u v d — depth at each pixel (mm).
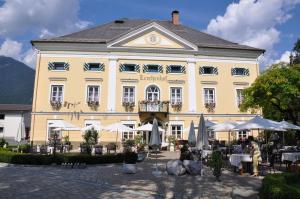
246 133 37062
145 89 36281
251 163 16062
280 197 7523
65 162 19125
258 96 25031
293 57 35969
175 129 36219
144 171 16656
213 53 37625
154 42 36938
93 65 36125
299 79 23344
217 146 23062
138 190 11203
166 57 37000
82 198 9695
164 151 33125
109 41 36062
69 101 35250
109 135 35250
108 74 36031
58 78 35469
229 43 40250
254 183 12695
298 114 27484
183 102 36594
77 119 35094
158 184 12492
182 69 37000
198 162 15633
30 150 26500
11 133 54594
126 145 25719
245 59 38188
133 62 36531
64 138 32219
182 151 16781
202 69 37312
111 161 20953
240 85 37688
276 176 10234
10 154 20141
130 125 35656
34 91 35062
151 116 35906
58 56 35844
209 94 37344
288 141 32781
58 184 12188
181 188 11648
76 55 36000
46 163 19234
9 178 13664
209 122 27156
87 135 28156
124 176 14711
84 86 35625
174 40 37188
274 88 23750
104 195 10219
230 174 15641
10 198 9461
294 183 10578
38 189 11023
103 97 35688
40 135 34500
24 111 55812
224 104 37062
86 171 16594
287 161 16469
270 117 35812
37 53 35781
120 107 35688
